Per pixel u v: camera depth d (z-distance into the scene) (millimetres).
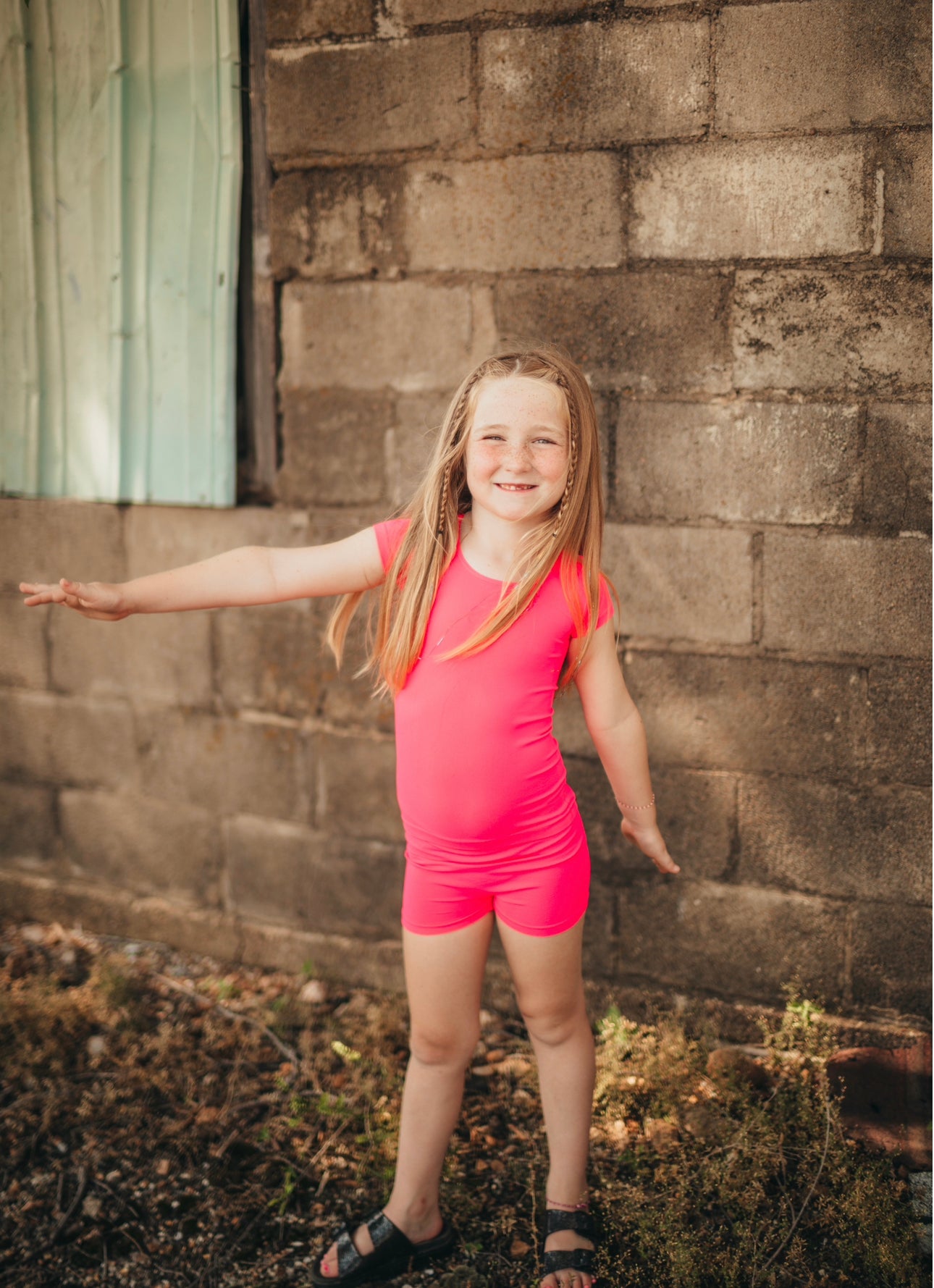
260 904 2908
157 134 2555
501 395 1668
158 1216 2082
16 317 2752
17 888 3141
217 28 2465
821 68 2127
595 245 2324
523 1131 2283
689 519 2375
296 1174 2178
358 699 2701
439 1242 1963
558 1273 1854
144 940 3027
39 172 2646
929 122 2096
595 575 1765
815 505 2289
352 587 1850
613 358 2359
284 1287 1926
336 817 2785
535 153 2318
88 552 2859
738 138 2197
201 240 2580
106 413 2744
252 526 2709
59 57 2568
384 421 2559
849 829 2385
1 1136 2275
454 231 2412
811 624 2336
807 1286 1871
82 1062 2502
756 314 2254
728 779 2453
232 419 2652
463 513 1835
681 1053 2402
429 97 2357
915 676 2283
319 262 2527
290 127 2465
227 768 2863
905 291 2162
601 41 2229
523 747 1713
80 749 2998
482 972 1855
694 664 2430
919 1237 1945
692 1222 2021
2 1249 2006
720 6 2152
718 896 2508
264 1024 2645
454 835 1738
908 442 2213
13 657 2998
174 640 2836
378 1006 2713
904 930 2385
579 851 1810
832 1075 2291
